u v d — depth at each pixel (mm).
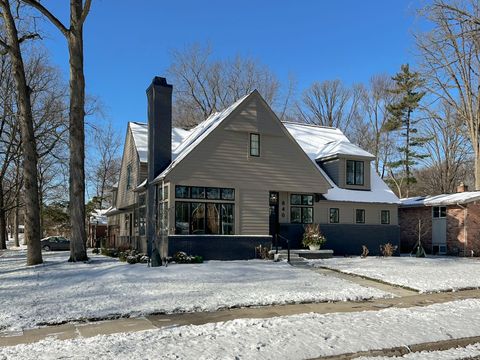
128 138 29141
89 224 49062
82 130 19797
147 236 22562
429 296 12484
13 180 43969
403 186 50125
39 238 19453
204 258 19578
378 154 51812
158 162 22016
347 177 26219
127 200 28750
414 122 45625
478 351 7281
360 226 25438
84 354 6410
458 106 34375
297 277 15094
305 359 6445
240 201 20938
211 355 6379
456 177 50344
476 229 26516
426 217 29266
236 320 8688
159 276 14461
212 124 23047
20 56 19297
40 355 6449
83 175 19844
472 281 14688
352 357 6715
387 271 16562
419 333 7793
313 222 24219
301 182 22453
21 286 13352
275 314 9953
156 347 6746
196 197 20156
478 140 32562
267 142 21844
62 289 12625
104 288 12602
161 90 22547
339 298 11797
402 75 45875
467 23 18891
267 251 20469
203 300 11031
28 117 19297
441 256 25906
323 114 53719
